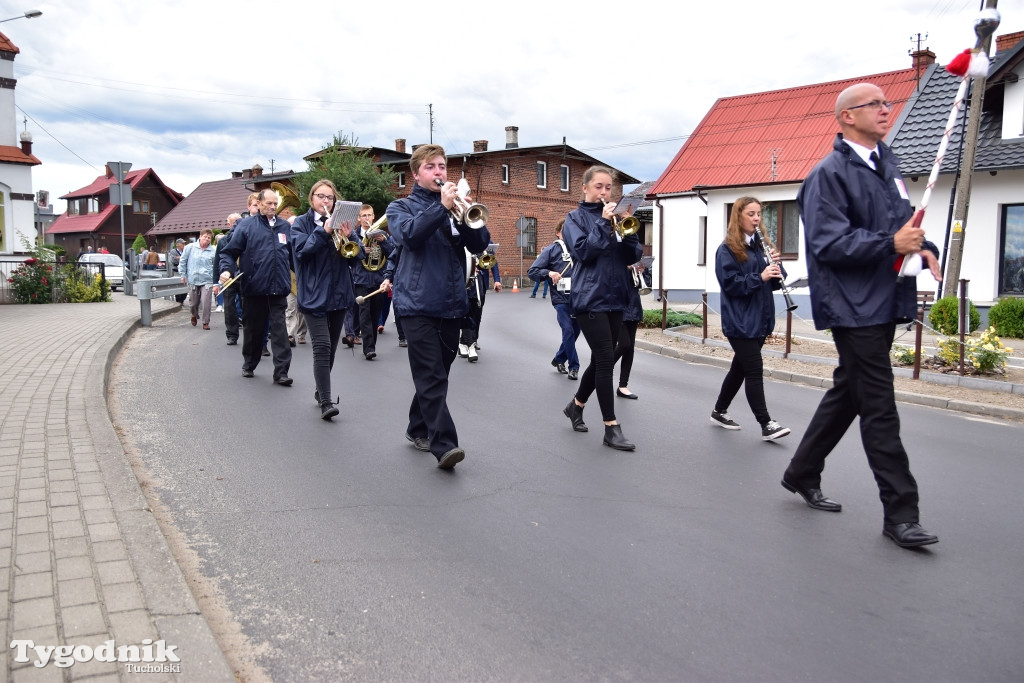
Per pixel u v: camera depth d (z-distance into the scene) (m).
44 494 4.26
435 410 5.38
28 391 7.09
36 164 26.23
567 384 9.18
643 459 5.84
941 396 8.74
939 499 5.04
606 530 4.35
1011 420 7.85
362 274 10.83
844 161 4.30
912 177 17.17
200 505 4.64
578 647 3.09
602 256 6.02
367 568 3.79
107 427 5.77
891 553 4.08
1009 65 16.25
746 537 4.28
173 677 2.61
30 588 3.16
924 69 23.53
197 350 11.30
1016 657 3.06
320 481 5.13
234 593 3.52
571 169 41.59
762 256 6.54
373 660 2.98
